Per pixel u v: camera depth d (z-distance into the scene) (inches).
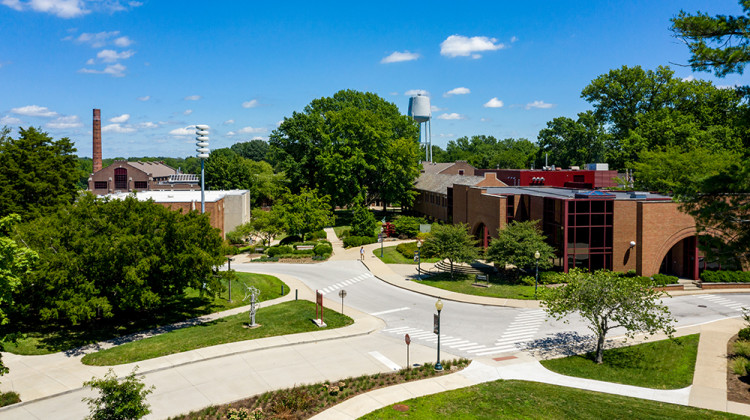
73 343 1069.8
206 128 1408.7
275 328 1190.3
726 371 935.7
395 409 772.6
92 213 1157.7
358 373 938.1
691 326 1215.6
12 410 770.2
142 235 1136.2
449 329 1233.4
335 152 3147.1
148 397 821.2
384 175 3280.0
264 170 4793.3
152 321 1255.5
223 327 1192.2
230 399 816.3
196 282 1216.2
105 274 1103.0
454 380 904.3
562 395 829.2
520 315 1347.2
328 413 764.0
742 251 756.0
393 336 1178.6
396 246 2448.3
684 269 1718.8
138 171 3927.2
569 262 1669.5
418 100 4968.0
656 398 824.9
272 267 2073.1
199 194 2810.0
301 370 949.2
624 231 1668.3
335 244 2635.3
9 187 1641.2
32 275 1007.6
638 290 973.2
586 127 3472.0
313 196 2691.9
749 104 779.4
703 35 741.9
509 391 845.2
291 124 3420.3
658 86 2967.5
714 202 762.8
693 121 2719.0
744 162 737.0
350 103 3693.4
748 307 1393.9
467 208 2295.8
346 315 1342.3
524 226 1663.4
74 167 2001.7
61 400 807.1
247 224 2603.3
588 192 1836.9
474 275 1800.0
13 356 984.9
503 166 5753.0
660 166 2213.3
